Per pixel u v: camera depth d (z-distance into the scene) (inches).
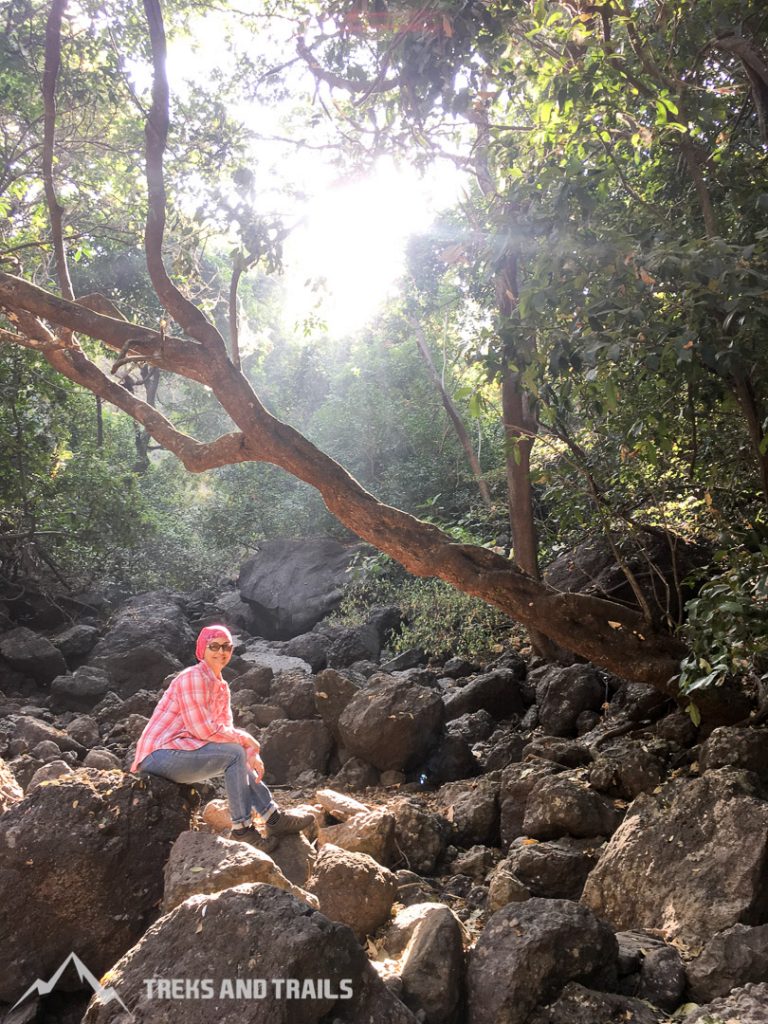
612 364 233.5
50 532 562.6
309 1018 134.6
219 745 204.5
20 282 301.6
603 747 291.7
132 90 433.7
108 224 590.6
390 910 189.3
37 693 475.8
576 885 213.5
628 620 266.2
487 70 243.6
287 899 145.0
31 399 546.3
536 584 267.9
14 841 183.8
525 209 237.3
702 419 296.5
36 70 476.7
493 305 457.1
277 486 769.6
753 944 163.6
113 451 678.5
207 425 991.0
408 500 690.8
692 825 196.5
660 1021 154.6
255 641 581.3
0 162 518.6
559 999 155.3
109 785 196.5
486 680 373.4
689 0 239.1
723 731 229.8
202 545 756.0
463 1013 159.5
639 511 355.6
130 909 186.4
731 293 192.9
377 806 283.3
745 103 267.7
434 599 499.5
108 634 507.2
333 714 335.0
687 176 281.7
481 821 258.1
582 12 236.4
